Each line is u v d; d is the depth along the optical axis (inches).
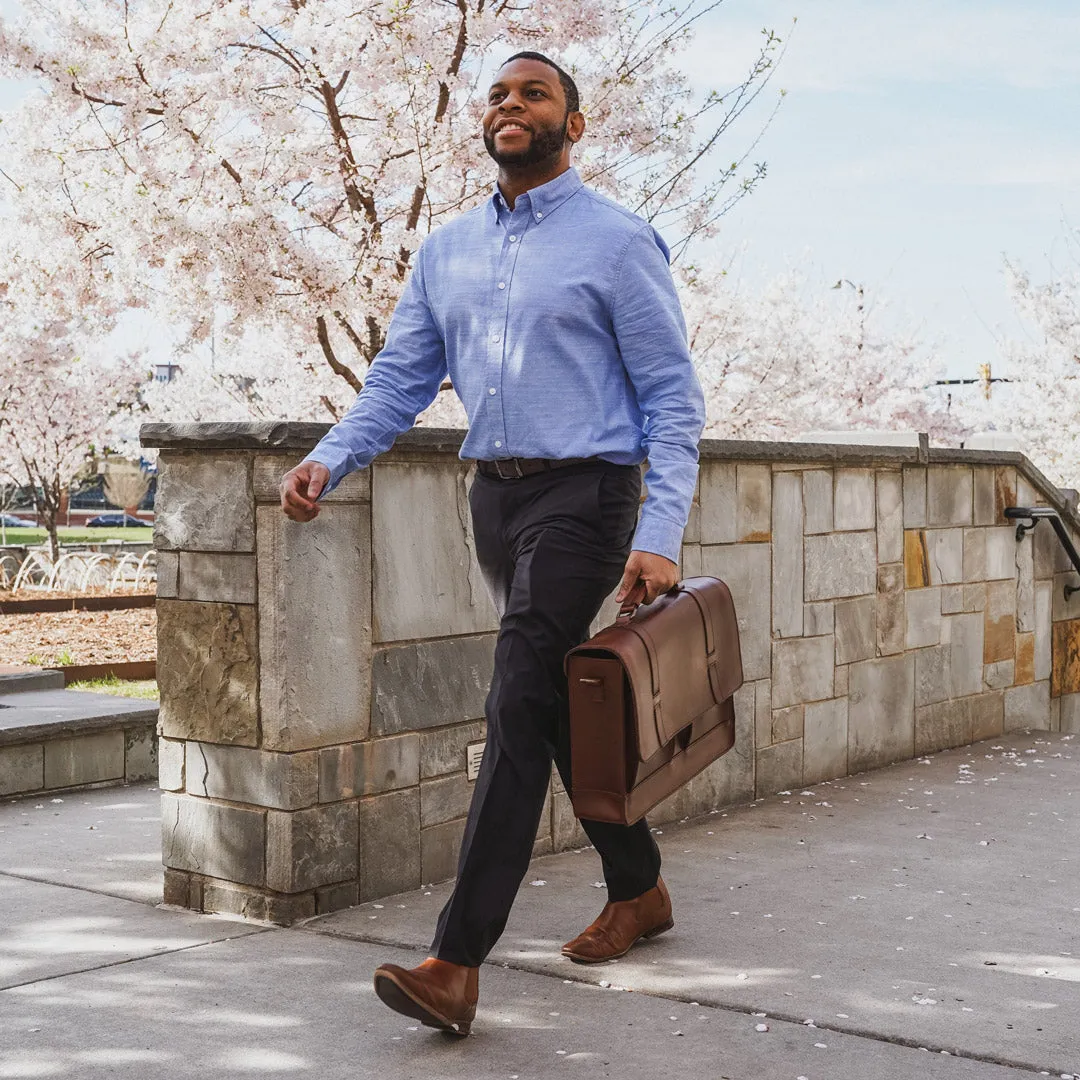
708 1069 86.8
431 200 367.6
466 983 91.1
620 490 98.3
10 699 219.9
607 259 97.1
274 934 118.6
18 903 129.1
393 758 132.6
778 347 527.8
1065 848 157.2
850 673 210.7
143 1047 89.9
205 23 327.3
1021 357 781.3
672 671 98.8
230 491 123.9
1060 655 276.5
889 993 102.8
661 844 158.4
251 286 330.0
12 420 731.4
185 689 128.6
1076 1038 93.4
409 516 134.5
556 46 354.6
